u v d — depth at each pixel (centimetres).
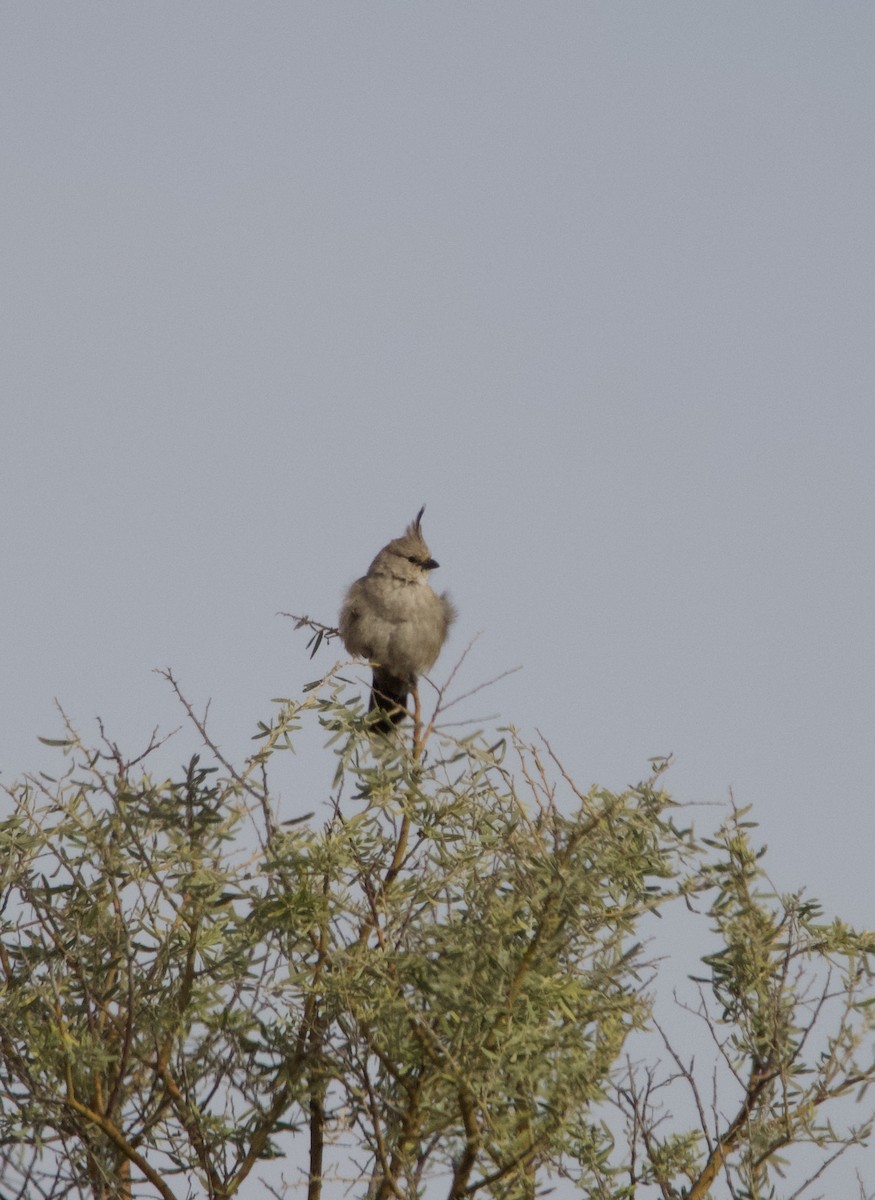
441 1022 1037
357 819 1120
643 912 1100
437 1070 1017
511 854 1090
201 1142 1034
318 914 1077
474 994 1013
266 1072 1073
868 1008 1070
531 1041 998
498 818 1128
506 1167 983
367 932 1106
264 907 1071
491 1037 1005
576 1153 1041
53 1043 1014
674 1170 1054
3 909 1088
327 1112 1074
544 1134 984
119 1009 1062
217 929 1062
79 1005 1059
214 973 1059
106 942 1059
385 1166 995
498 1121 983
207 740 1090
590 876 1064
